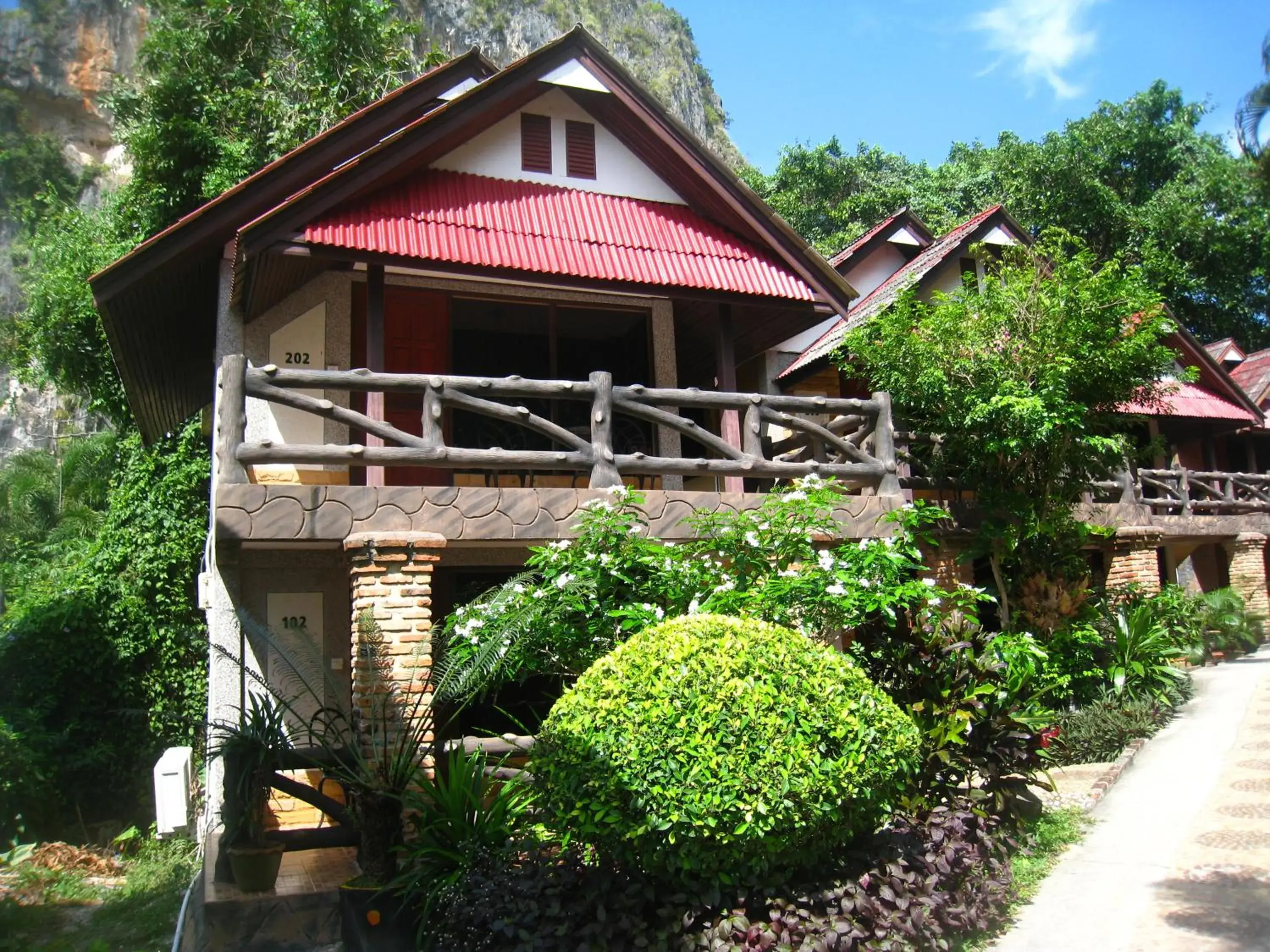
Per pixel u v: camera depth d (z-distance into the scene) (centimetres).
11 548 2391
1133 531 1529
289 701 826
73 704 1287
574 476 1106
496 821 623
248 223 951
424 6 4850
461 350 1108
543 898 518
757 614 718
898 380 1148
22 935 725
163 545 1466
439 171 991
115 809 1219
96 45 3619
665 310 1151
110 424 2812
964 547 1215
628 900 504
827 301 1069
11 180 3247
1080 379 1124
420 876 583
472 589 976
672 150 1051
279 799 841
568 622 748
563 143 1059
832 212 3156
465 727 943
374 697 704
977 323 1140
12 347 1966
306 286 1023
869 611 748
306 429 997
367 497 761
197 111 1808
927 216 3042
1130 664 1197
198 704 1355
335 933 648
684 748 505
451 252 905
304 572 891
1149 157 3059
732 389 1048
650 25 6278
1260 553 1980
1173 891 630
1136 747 1018
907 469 1193
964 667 724
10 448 3200
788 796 502
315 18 1841
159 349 1159
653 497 866
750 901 512
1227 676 1454
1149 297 1116
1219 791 845
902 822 611
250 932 637
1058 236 1258
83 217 1870
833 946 488
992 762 711
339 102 1831
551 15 5522
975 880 601
